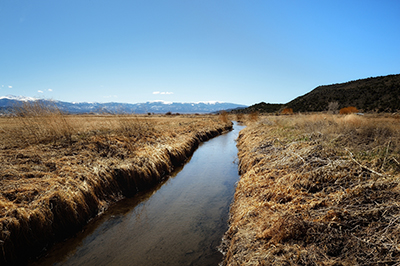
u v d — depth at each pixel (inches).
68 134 384.5
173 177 408.2
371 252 106.1
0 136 352.2
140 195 327.6
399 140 229.0
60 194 221.3
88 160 312.0
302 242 125.6
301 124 437.1
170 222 253.6
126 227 244.5
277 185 206.8
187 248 205.5
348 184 170.2
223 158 538.0
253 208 190.5
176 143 545.3
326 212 141.0
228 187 349.1
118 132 465.1
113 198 296.5
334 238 120.1
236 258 138.3
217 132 1031.0
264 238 143.1
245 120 1770.4
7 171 229.1
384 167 181.3
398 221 117.0
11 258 166.4
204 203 298.7
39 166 261.0
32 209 192.7
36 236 188.2
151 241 218.5
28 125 375.9
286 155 270.8
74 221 226.5
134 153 384.5
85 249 207.5
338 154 223.5
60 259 193.6
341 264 104.6
